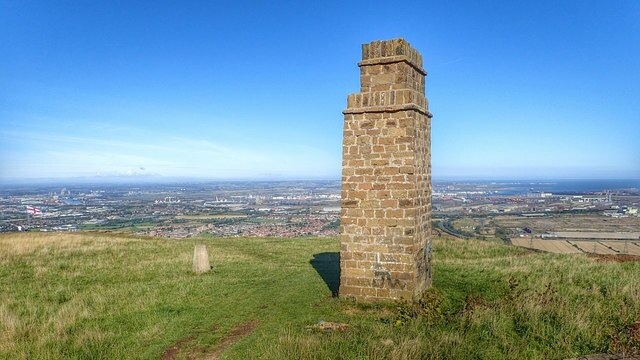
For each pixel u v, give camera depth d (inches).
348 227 450.0
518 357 296.7
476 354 301.4
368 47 435.2
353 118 446.0
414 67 447.5
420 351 299.0
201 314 431.8
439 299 427.8
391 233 432.5
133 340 373.7
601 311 381.7
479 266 621.3
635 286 458.3
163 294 505.0
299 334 348.8
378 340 322.7
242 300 472.7
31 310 447.2
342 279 453.7
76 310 443.8
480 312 371.9
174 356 343.0
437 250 888.3
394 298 431.2
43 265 703.7
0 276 629.3
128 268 689.0
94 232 1238.9
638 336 309.1
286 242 1059.3
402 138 424.8
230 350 338.0
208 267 663.8
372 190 438.9
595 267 604.4
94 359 338.3
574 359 286.8
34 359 332.8
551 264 636.1
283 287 520.1
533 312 365.1
